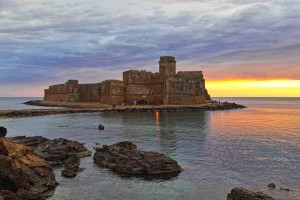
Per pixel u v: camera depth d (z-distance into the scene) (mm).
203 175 39688
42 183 34406
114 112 136375
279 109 198375
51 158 45250
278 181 37469
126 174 39906
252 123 101000
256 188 35000
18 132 78125
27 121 103062
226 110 172125
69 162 43688
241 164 44938
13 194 28547
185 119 110250
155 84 168750
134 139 66312
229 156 49938
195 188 35156
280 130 82688
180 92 166875
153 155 42562
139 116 119688
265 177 38938
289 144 60438
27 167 35406
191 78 177750
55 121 102688
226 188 35156
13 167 32250
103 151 48281
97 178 38438
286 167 43406
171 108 148250
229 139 66625
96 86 186750
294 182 37062
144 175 39562
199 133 75688
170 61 171625
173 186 35781
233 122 103375
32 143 53094
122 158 43219
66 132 77438
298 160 47188
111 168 42219
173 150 54625
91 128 84625
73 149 49906
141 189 34844
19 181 31734
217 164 44906
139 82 170375
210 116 125688
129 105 161625
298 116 134375
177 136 70625
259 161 46656
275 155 50594
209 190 34562
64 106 174500
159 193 33719
